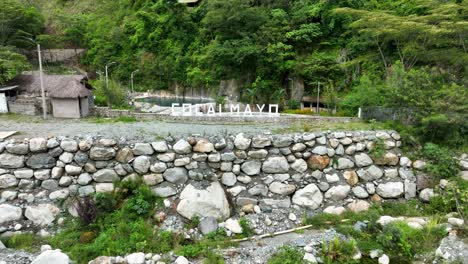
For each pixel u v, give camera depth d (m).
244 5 40.00
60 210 8.93
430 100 11.32
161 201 9.16
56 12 70.81
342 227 8.66
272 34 37.38
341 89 30.61
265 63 37.19
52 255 6.89
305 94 34.03
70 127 13.54
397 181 10.34
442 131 10.92
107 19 67.62
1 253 7.46
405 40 22.98
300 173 10.12
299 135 10.52
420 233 8.18
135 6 65.31
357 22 23.30
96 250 7.54
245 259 7.42
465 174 10.14
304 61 34.66
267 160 9.97
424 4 23.05
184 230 8.45
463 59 19.28
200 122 15.53
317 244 7.89
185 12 53.06
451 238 7.91
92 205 8.62
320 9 36.09
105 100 24.70
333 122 15.29
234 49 38.22
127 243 7.79
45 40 55.03
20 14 49.19
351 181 10.25
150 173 9.48
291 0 41.16
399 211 9.76
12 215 8.62
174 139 10.06
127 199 9.06
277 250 7.66
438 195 9.86
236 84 40.16
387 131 11.39
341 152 10.55
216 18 41.06
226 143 10.02
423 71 13.38
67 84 17.31
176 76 50.22
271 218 9.25
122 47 59.84
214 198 9.13
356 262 7.31
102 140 9.55
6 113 17.55
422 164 10.52
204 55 44.44
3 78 19.97
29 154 9.25
